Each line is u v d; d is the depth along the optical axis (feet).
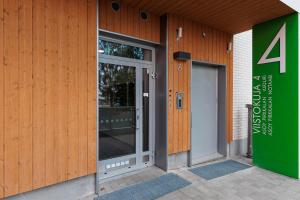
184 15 12.39
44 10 7.98
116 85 11.41
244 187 10.37
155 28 12.24
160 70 12.52
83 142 9.03
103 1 10.17
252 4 10.75
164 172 12.11
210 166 13.43
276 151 12.39
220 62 15.10
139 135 12.37
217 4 10.91
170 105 12.32
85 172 9.11
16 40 7.41
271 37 12.63
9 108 7.32
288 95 11.78
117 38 11.25
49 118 8.14
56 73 8.29
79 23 8.84
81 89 8.93
